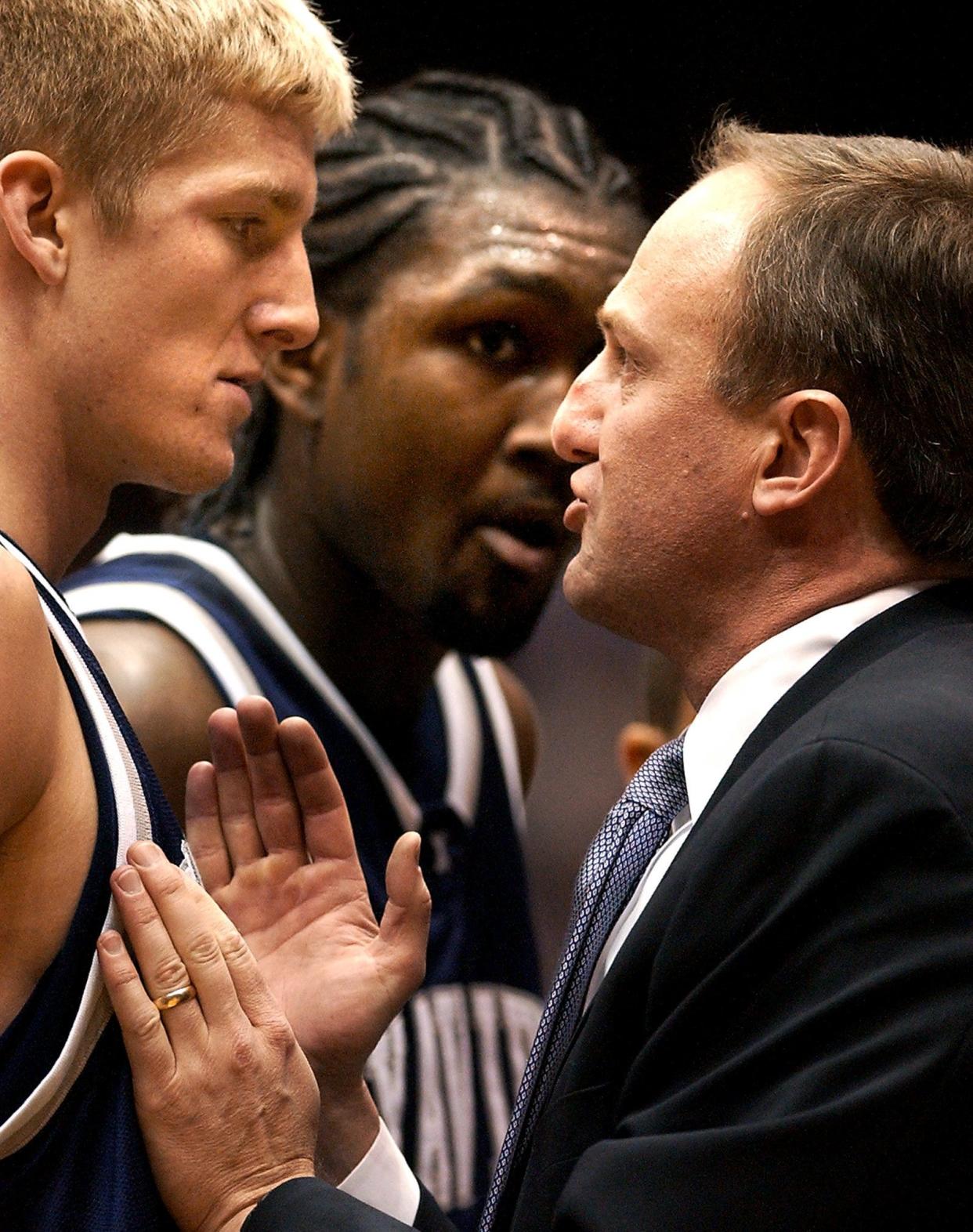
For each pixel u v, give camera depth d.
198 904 4.01
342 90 4.29
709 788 4.36
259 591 6.69
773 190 4.42
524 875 7.64
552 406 6.20
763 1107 3.68
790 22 9.91
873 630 4.20
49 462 4.07
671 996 3.93
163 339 4.04
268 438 6.82
